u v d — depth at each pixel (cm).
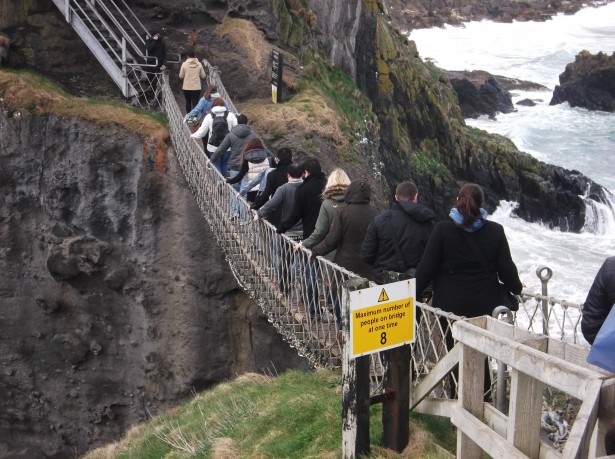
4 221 1758
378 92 2802
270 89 2081
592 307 548
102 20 1938
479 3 6906
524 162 3045
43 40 1955
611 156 3659
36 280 1764
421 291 686
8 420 1831
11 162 1750
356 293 616
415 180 2872
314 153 1903
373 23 2803
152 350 1755
